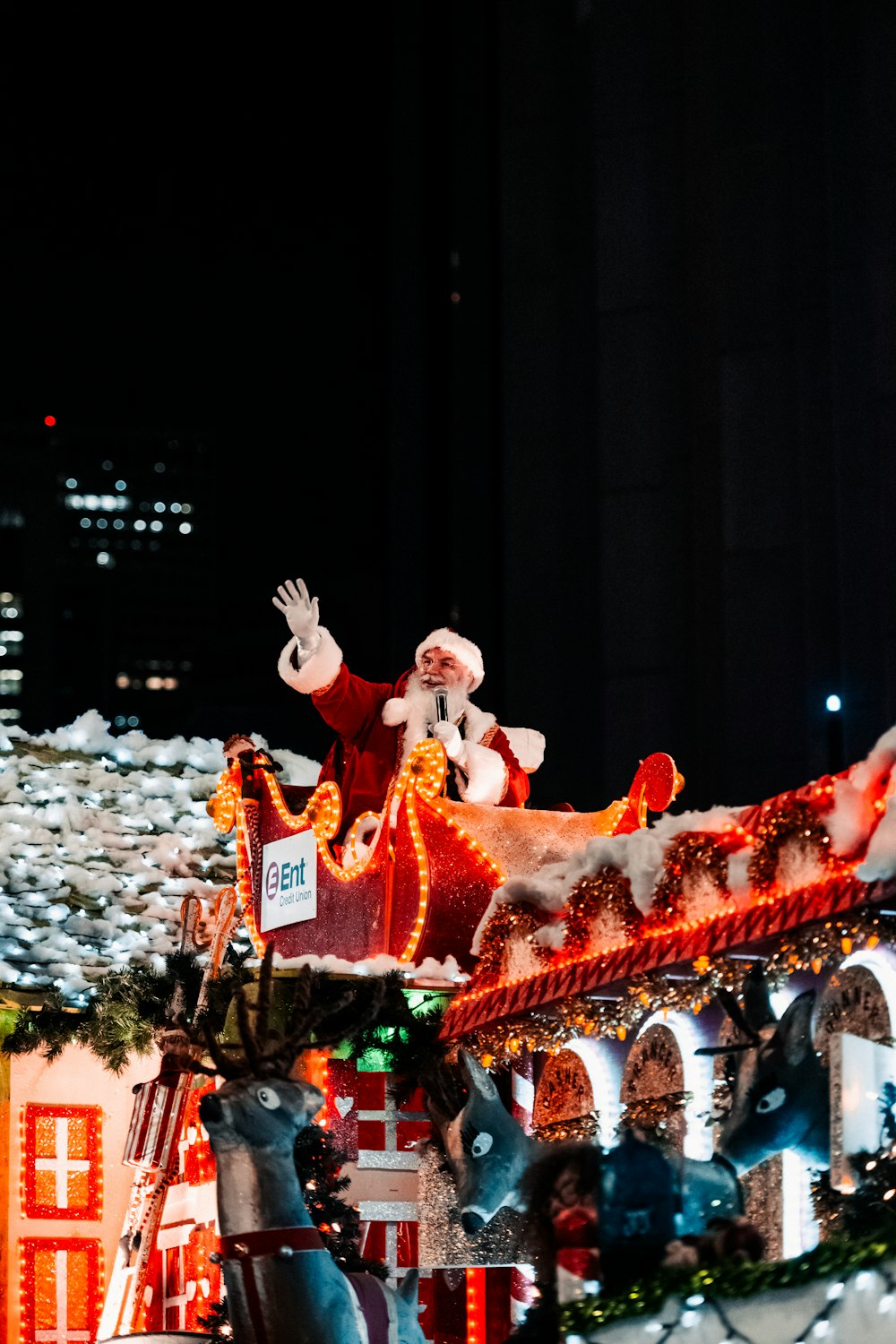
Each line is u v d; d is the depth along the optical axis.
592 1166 6.96
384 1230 10.58
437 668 12.00
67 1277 12.53
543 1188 7.07
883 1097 7.53
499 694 28.69
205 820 14.09
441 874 10.90
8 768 13.70
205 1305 11.39
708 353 24.08
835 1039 7.56
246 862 12.38
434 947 10.80
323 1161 10.12
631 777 23.78
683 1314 6.57
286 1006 10.66
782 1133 7.77
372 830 11.70
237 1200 7.99
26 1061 12.71
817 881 7.84
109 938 12.90
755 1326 6.48
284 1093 8.12
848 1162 7.41
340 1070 10.73
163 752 14.37
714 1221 7.06
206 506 97.50
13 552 92.75
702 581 23.72
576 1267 6.95
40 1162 12.64
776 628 22.81
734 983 8.34
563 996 9.24
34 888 12.98
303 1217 8.08
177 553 95.94
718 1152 7.98
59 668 92.25
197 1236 11.66
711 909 8.51
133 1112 11.20
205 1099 8.01
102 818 13.71
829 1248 6.45
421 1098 10.83
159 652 94.44
